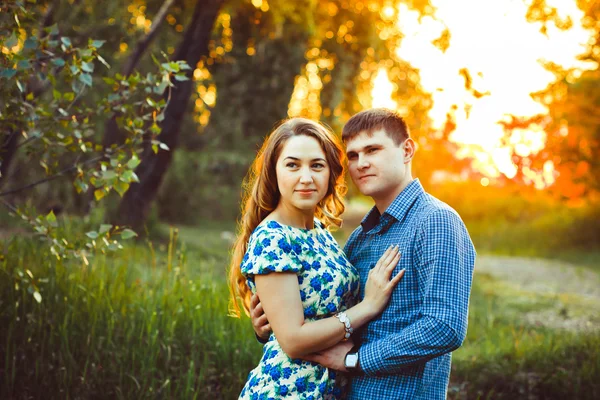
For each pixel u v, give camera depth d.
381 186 2.17
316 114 12.36
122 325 3.62
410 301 2.02
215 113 15.98
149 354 3.44
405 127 2.23
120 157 3.23
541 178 13.84
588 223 14.76
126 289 3.94
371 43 10.20
